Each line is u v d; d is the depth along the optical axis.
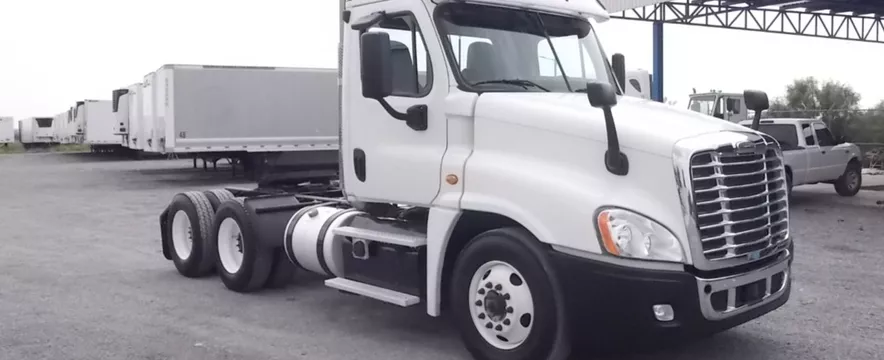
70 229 13.98
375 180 6.42
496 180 5.48
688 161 4.87
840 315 7.35
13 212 16.89
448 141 5.89
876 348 6.30
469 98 5.77
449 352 6.24
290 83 24.08
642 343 5.13
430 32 5.97
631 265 4.88
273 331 6.88
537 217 5.21
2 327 7.05
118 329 6.98
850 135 30.55
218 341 6.58
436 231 5.86
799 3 27.05
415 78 6.11
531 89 6.09
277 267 8.27
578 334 5.20
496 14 6.20
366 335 6.73
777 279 5.61
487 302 5.57
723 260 5.02
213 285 8.80
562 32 6.53
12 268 9.96
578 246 5.01
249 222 8.08
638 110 5.58
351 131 6.65
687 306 4.90
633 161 5.07
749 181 5.23
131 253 11.18
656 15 26.41
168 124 22.81
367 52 5.58
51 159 43.62
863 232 12.88
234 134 23.44
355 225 6.80
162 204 18.58
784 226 5.65
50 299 8.15
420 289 6.12
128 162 39.75
